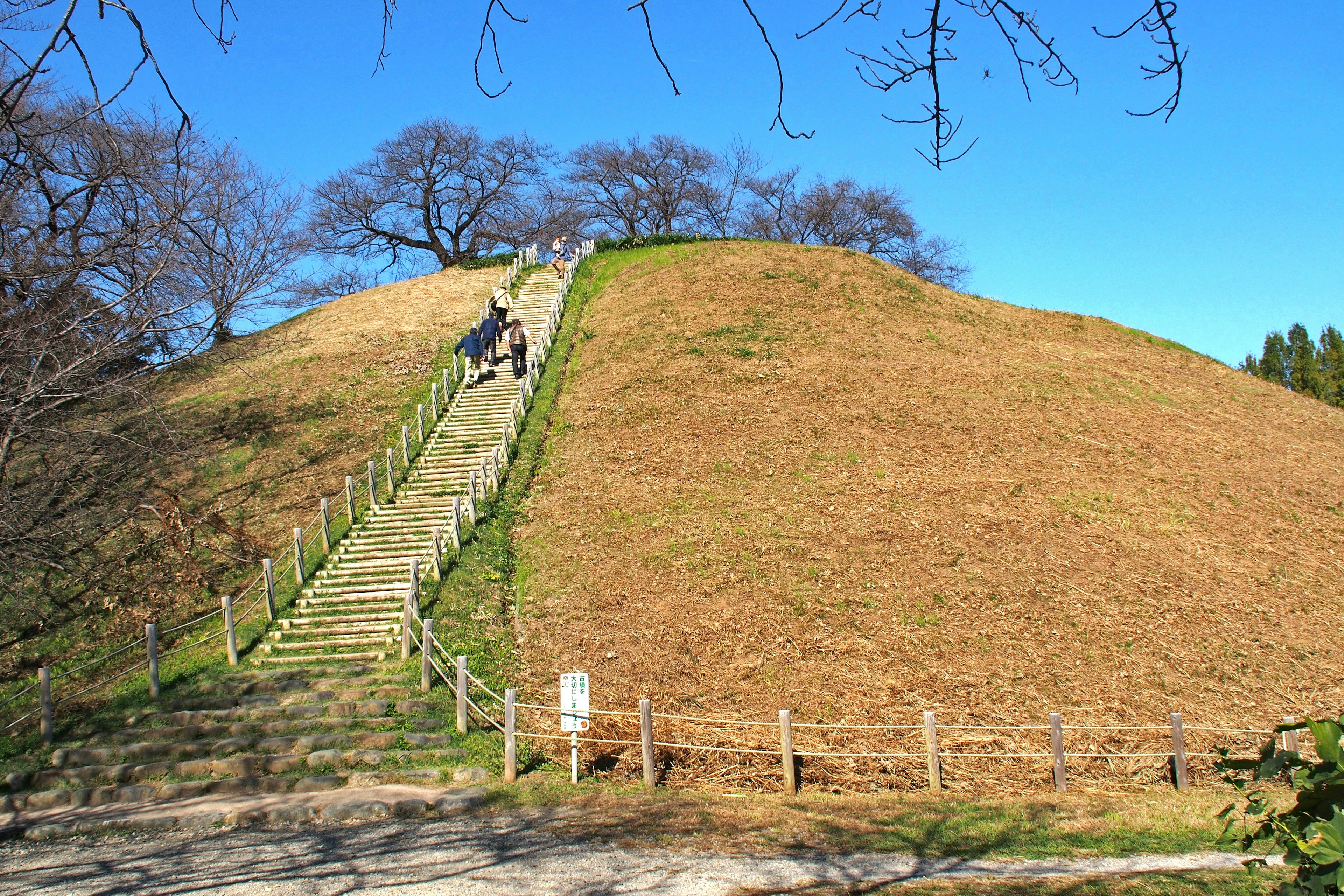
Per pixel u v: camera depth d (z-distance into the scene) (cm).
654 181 5891
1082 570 1680
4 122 382
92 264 1432
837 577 1620
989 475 2033
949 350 2841
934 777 1090
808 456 2091
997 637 1468
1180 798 1066
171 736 1147
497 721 1223
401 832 901
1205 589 1648
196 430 2333
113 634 1485
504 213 5438
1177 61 318
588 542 1752
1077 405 2480
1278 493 2070
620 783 1085
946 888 745
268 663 1338
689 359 2670
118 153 1400
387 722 1177
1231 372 3050
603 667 1377
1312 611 1609
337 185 5116
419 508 1842
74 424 1688
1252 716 1299
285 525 1848
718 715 1258
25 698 1276
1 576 1565
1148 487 2038
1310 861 444
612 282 3556
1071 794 1078
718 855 833
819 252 3766
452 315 3244
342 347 2969
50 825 928
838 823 943
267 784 1038
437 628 1412
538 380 2547
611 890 738
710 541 1739
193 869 792
